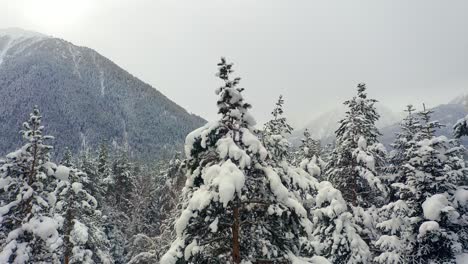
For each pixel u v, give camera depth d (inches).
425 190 840.9
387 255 805.2
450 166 852.6
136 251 1212.5
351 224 835.4
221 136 405.1
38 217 709.9
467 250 833.5
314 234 853.2
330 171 964.0
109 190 2007.9
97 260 1135.6
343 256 819.4
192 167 417.1
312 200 512.1
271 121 741.9
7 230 735.7
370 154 894.4
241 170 370.3
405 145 951.6
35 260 708.7
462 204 786.2
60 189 979.3
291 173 422.3
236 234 399.5
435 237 780.6
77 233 968.9
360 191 976.3
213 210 382.9
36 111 749.9
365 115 958.4
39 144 738.8
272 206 384.5
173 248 379.9
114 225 1621.6
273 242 413.4
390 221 840.9
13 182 713.6
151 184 1642.5
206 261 402.9
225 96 402.6
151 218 1681.8
